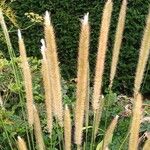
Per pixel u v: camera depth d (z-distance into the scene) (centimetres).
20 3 131
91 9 130
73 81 131
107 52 130
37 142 54
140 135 86
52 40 47
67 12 132
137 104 45
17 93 83
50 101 52
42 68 50
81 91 46
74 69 134
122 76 134
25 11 131
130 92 135
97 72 50
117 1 128
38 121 54
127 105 92
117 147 81
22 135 82
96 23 131
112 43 130
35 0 130
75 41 133
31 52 134
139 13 130
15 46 133
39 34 132
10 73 88
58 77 50
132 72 134
